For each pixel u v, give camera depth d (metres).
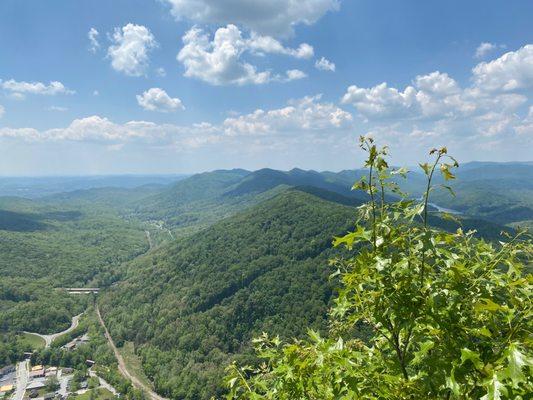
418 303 4.32
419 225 4.54
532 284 4.32
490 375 3.29
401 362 4.62
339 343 4.59
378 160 4.55
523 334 3.86
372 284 4.60
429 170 4.27
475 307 3.97
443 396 4.20
